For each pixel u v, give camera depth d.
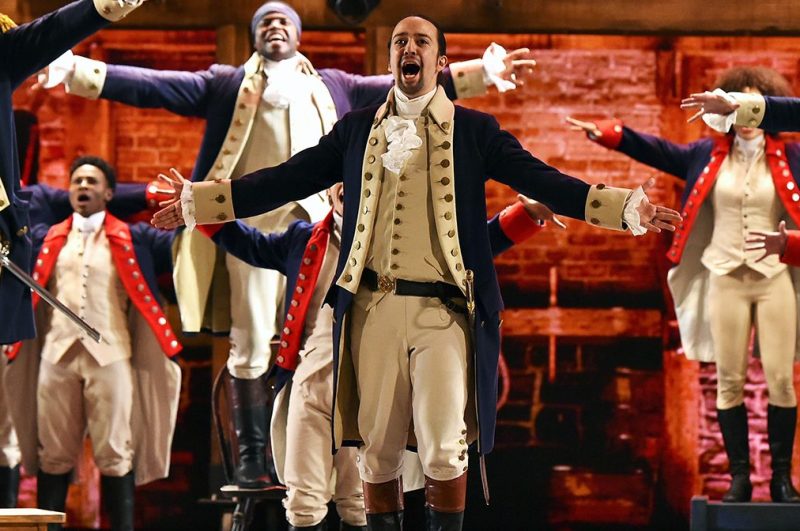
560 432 13.73
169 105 11.14
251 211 7.47
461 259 7.13
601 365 13.78
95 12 7.64
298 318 9.13
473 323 7.16
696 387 13.68
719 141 12.18
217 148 11.05
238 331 11.07
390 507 7.47
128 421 12.08
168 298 14.04
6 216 7.96
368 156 7.29
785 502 11.61
